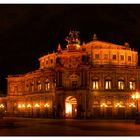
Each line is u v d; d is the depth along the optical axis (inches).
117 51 4365.2
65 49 4771.2
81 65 4023.1
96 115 3969.0
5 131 1847.9
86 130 1943.9
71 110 4200.3
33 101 4822.8
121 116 3986.2
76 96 3993.6
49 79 4431.6
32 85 4869.6
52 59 4783.5
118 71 4065.0
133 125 2513.5
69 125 2527.1
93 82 4052.7
